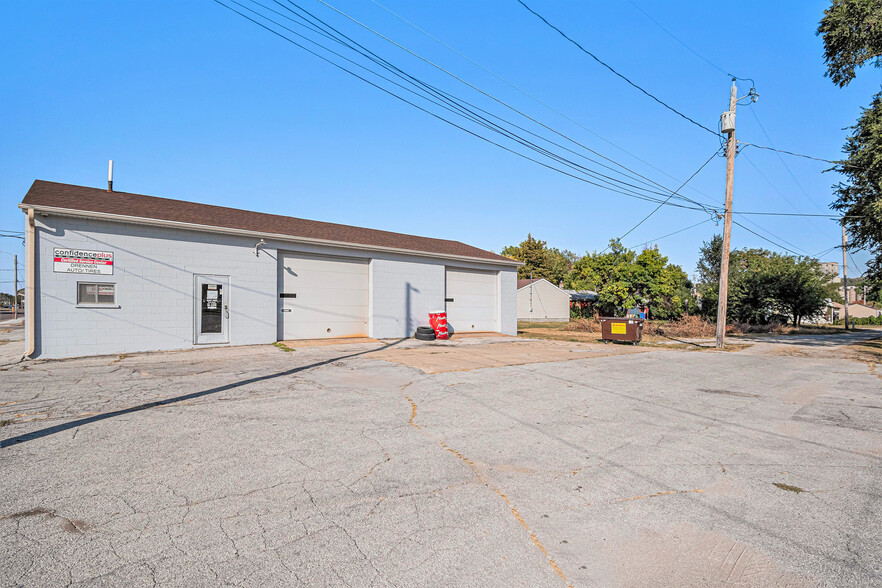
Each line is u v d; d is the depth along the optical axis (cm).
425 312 1825
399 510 353
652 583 269
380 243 1762
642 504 374
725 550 307
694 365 1204
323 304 1569
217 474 412
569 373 1009
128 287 1180
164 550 290
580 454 490
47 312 1075
